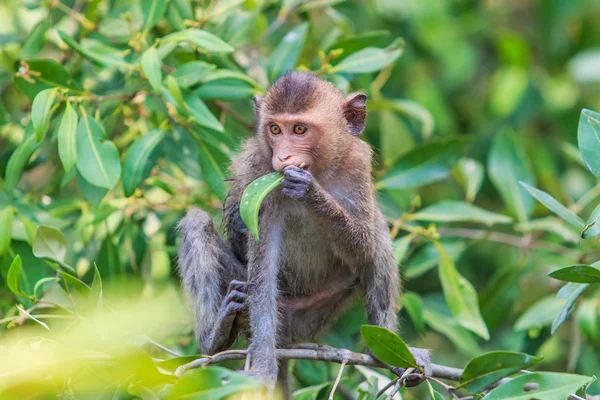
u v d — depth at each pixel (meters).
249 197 9.14
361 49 13.02
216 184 11.77
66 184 12.65
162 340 11.70
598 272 8.77
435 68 18.25
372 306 11.38
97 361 7.96
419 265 13.47
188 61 12.45
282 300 11.48
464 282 12.07
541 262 13.80
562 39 18.34
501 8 19.09
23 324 10.84
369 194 11.23
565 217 9.65
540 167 16.50
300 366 12.48
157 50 11.16
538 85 18.44
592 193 14.09
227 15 13.16
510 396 8.08
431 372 10.28
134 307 9.44
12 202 11.95
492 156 14.05
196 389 7.48
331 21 16.28
